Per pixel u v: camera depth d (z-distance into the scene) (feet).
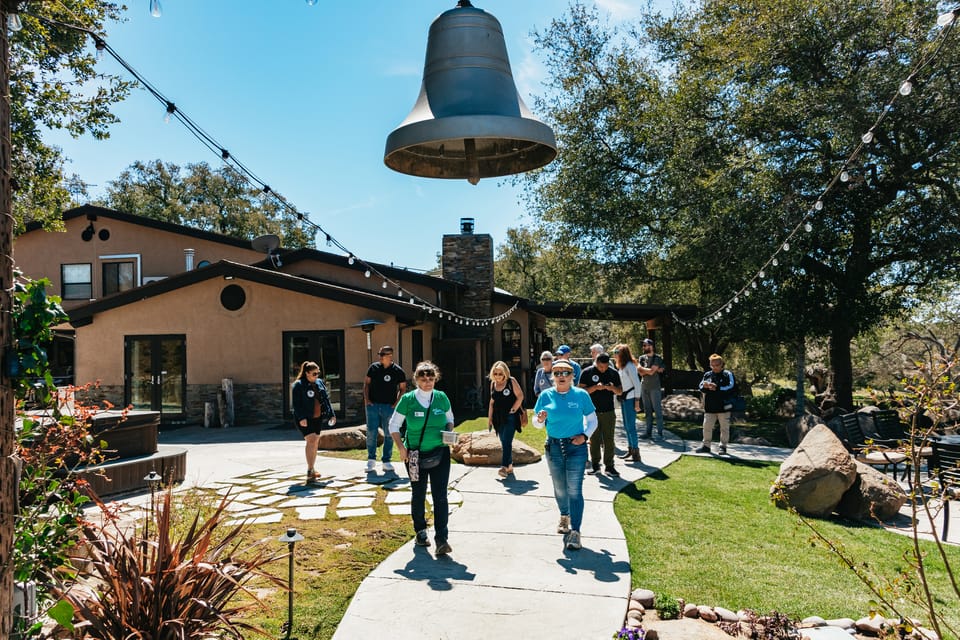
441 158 10.02
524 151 9.90
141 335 52.39
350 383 49.06
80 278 74.64
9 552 7.16
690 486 26.48
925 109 43.96
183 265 73.41
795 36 47.91
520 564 16.96
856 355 84.38
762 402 61.62
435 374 17.93
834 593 15.19
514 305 67.67
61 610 9.78
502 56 8.89
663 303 75.15
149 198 138.82
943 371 11.00
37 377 8.10
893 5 45.60
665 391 67.26
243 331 50.90
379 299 47.29
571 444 18.62
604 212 62.28
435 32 8.93
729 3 56.90
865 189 49.57
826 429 24.71
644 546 18.58
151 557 11.53
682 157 55.11
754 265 49.01
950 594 15.30
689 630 13.24
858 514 22.67
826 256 53.88
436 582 15.66
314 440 26.53
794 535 19.35
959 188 47.78
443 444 17.85
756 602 14.67
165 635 10.29
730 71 54.13
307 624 13.30
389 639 12.65
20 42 29.76
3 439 7.16
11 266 7.36
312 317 49.93
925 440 11.12
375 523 20.72
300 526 20.31
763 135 52.16
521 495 24.39
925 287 56.24
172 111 10.32
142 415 25.68
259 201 147.13
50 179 38.63
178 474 26.43
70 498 12.75
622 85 64.95
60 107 36.09
